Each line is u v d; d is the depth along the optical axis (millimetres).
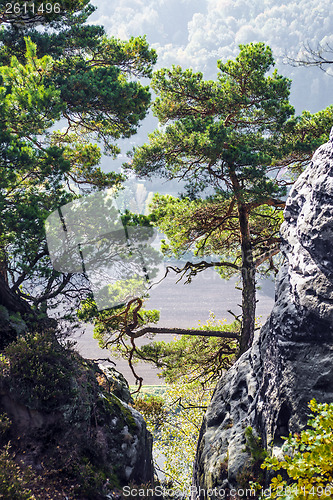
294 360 10008
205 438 12859
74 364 12336
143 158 16578
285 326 10445
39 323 13414
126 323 16234
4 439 10094
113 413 12484
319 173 10273
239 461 10789
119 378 15898
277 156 16125
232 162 15742
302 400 9625
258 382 12234
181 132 15734
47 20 15430
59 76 15258
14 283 14023
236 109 16641
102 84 15281
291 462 6551
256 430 11227
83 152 16609
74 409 11062
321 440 6449
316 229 9906
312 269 10000
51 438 10500
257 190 15562
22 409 10453
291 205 11445
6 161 11883
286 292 11008
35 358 11148
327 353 9562
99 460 11016
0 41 15766
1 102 12133
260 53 16000
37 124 12586
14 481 8719
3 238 11453
